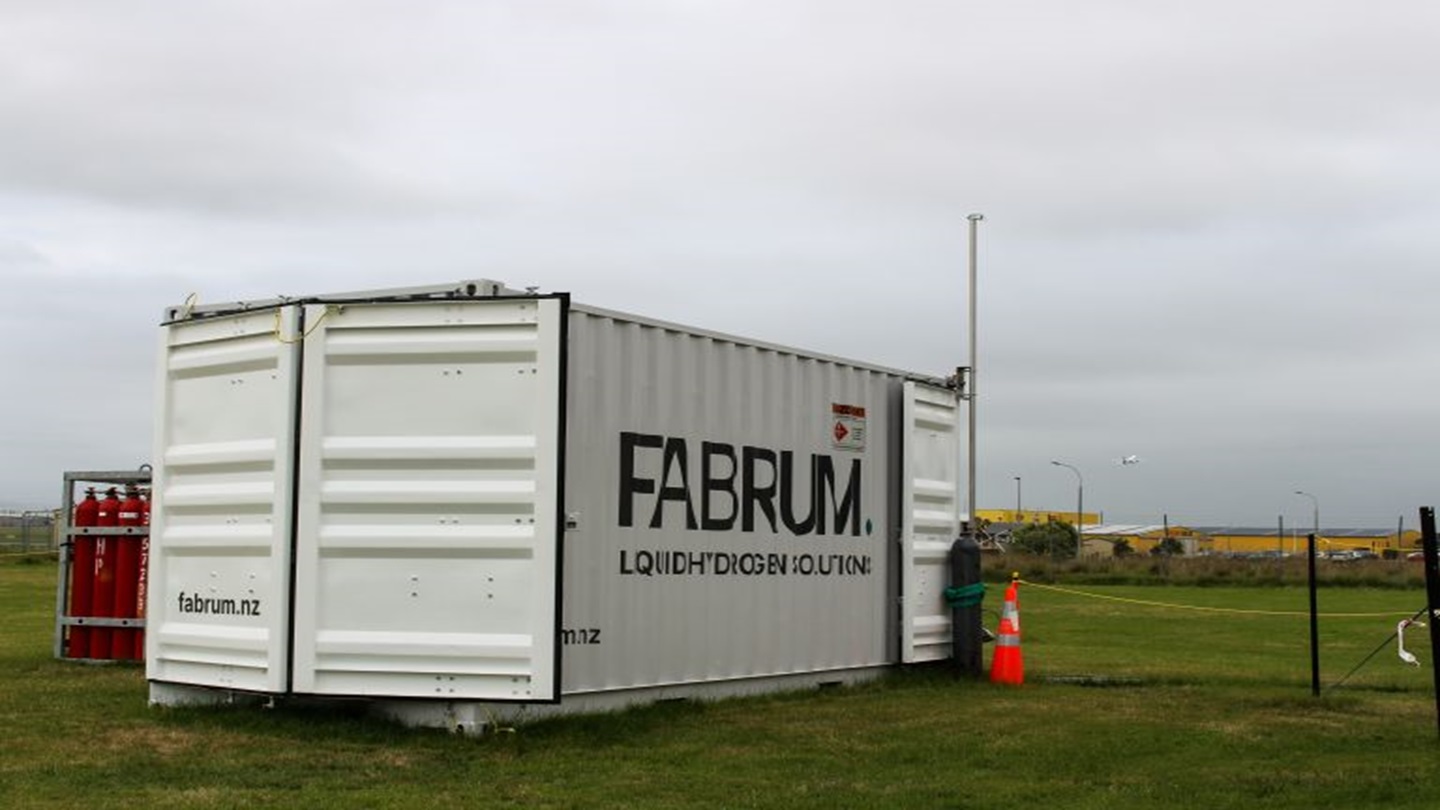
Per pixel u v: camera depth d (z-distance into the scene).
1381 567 44.66
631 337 11.28
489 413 9.74
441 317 9.85
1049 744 10.34
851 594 13.77
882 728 10.94
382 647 9.76
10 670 13.94
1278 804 8.24
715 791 8.21
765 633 12.64
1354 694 14.07
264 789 7.93
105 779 8.15
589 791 8.11
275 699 10.42
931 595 14.90
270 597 10.01
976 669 14.82
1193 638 22.36
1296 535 90.44
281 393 10.05
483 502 9.68
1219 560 50.00
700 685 11.97
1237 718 12.05
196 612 10.62
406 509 9.80
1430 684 15.23
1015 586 14.64
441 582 9.73
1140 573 44.66
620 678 11.08
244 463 10.34
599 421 10.93
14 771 8.35
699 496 11.92
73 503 15.27
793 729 10.76
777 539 12.81
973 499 18.14
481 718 9.81
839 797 8.10
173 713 10.51
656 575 11.45
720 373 12.23
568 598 10.59
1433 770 9.48
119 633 14.75
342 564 9.88
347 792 7.90
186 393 10.89
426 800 7.71
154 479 10.98
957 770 9.20
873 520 14.12
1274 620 26.69
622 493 11.13
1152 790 8.59
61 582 15.15
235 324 10.50
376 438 9.89
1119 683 14.85
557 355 9.65
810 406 13.32
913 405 14.50
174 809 7.34
